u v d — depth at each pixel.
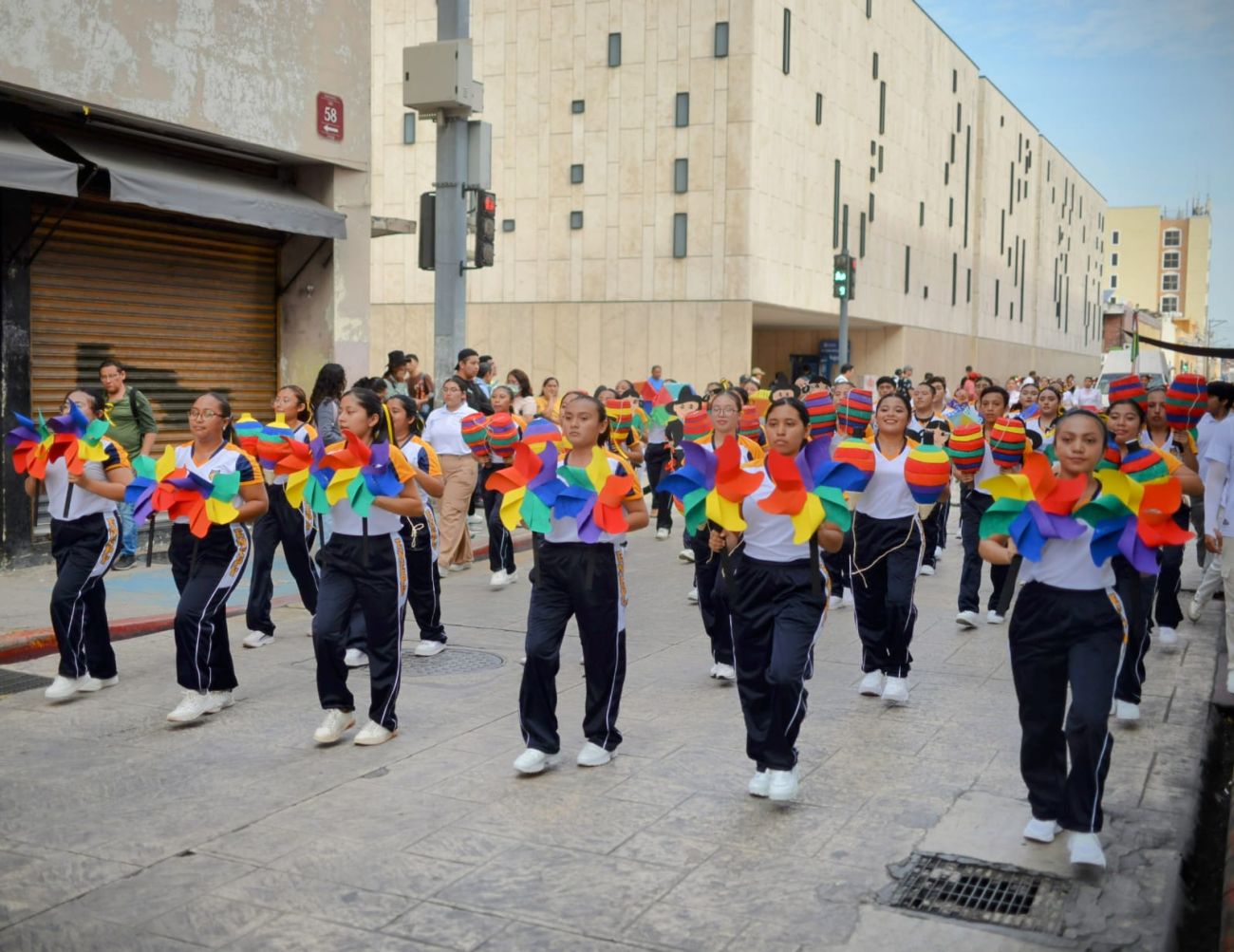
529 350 37.41
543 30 36.44
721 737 6.29
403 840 4.83
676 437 13.91
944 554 13.27
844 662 8.11
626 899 4.29
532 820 5.05
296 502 6.19
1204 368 99.88
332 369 9.75
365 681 7.46
